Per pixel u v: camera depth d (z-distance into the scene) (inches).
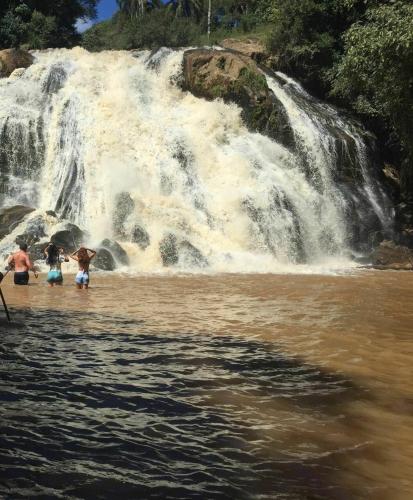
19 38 1771.7
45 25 1788.9
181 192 989.2
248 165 1018.7
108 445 163.2
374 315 404.5
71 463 150.5
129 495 134.5
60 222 826.8
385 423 188.4
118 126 1077.8
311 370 252.4
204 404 201.6
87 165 1006.4
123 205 879.1
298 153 1112.2
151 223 865.5
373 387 228.5
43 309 410.3
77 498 132.3
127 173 983.6
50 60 1266.0
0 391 209.2
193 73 1189.7
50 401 199.9
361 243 1032.2
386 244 894.4
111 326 345.1
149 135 1067.9
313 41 1390.3
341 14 1401.3
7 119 1038.4
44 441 164.6
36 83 1168.8
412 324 369.7
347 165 1145.4
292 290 547.2
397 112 938.1
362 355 281.7
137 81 1190.9
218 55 1190.9
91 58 1279.5
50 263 571.2
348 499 136.0
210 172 1027.3
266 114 1122.7
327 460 157.6
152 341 303.6
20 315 382.0
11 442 163.0
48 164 1047.6
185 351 281.9
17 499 130.2
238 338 315.6
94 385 220.5
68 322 357.1
